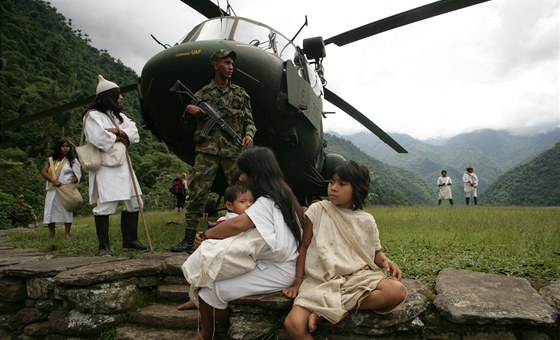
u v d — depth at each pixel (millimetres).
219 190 5430
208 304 2230
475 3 4777
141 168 42719
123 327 2678
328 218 2303
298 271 2297
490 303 2156
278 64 4770
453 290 2334
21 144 42500
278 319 2309
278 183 2363
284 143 5098
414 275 2822
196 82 4367
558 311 2141
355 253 2252
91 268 2930
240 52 4461
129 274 2830
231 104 3850
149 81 4582
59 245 4605
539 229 4824
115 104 3867
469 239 4098
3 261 3676
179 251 3697
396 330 2180
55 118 44062
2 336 3113
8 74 56688
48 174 5379
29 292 3143
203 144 3744
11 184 27766
